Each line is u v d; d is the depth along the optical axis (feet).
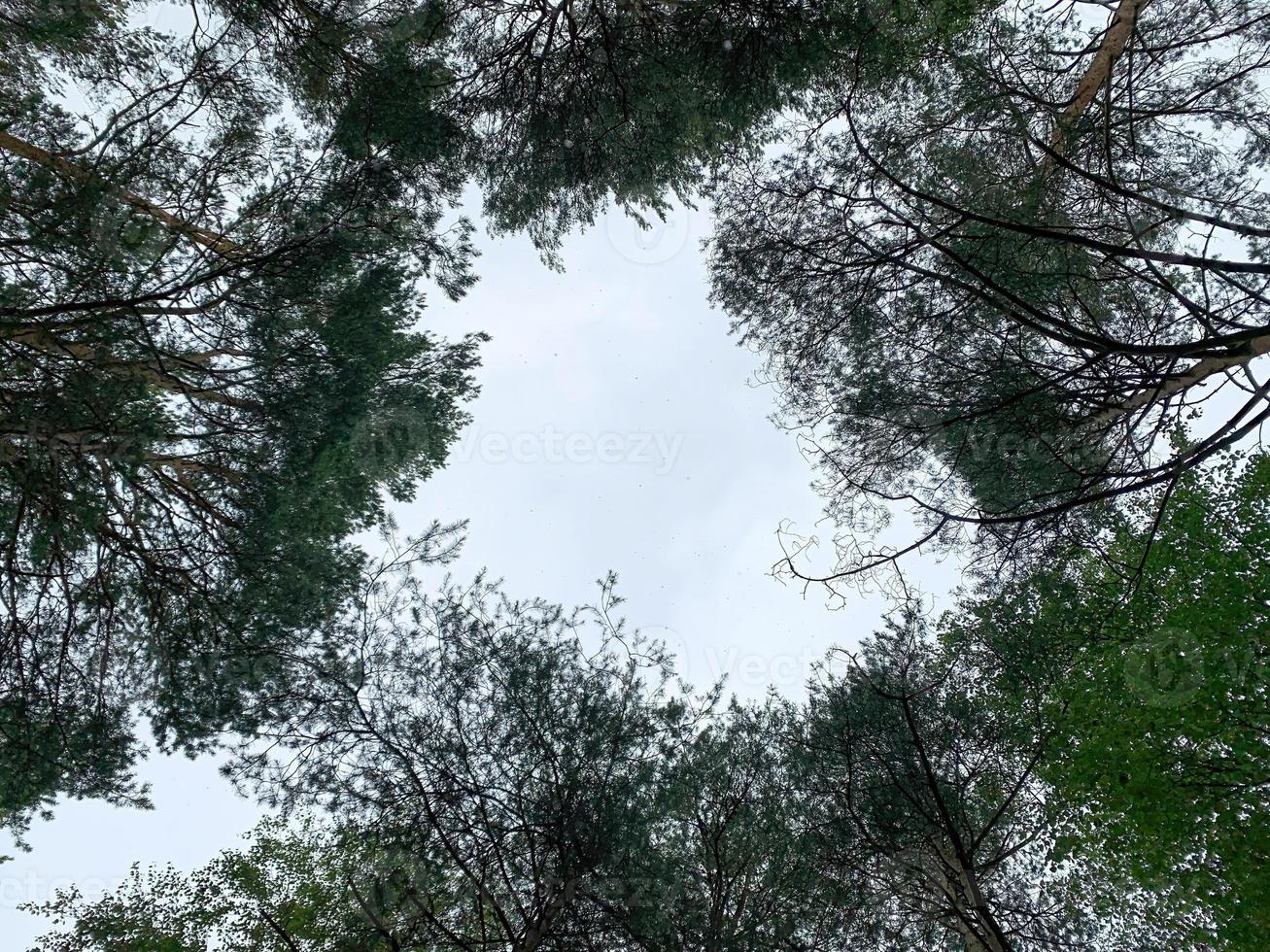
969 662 29.01
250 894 34.55
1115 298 21.39
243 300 21.45
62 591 22.94
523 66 28.35
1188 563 28.43
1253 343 13.55
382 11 27.20
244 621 23.44
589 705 20.80
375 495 27.12
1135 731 25.21
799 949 20.86
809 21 24.04
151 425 20.02
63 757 22.95
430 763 19.52
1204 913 24.90
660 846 20.83
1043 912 23.25
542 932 17.47
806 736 25.75
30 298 19.42
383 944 20.03
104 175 19.88
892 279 21.74
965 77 22.26
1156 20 21.72
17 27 23.45
